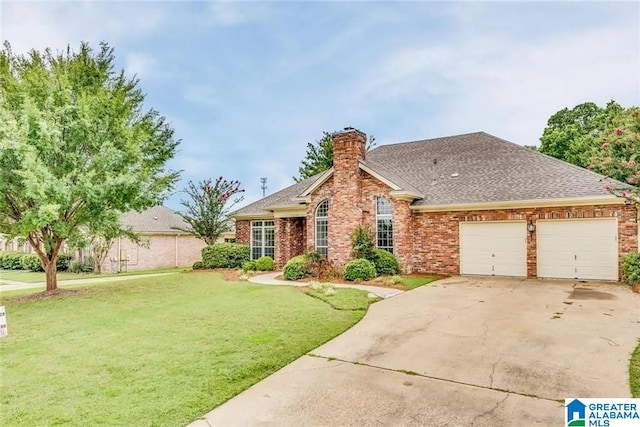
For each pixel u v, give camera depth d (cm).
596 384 511
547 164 1644
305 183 2236
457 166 1889
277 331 769
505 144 1930
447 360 612
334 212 1667
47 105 1168
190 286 1426
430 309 948
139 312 980
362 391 509
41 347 695
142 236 2772
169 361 608
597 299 1028
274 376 561
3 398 484
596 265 1363
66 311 1016
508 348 654
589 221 1377
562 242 1421
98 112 1260
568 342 672
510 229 1514
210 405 468
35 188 1057
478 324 803
